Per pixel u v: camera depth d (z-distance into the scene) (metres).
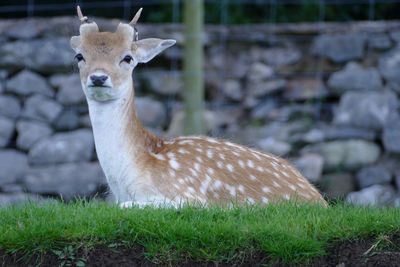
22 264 8.46
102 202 9.47
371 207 9.30
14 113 14.98
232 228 8.50
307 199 9.62
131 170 9.40
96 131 9.48
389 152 14.90
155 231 8.50
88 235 8.50
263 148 15.04
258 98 15.61
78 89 15.09
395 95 15.20
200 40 14.67
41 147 14.73
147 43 9.70
